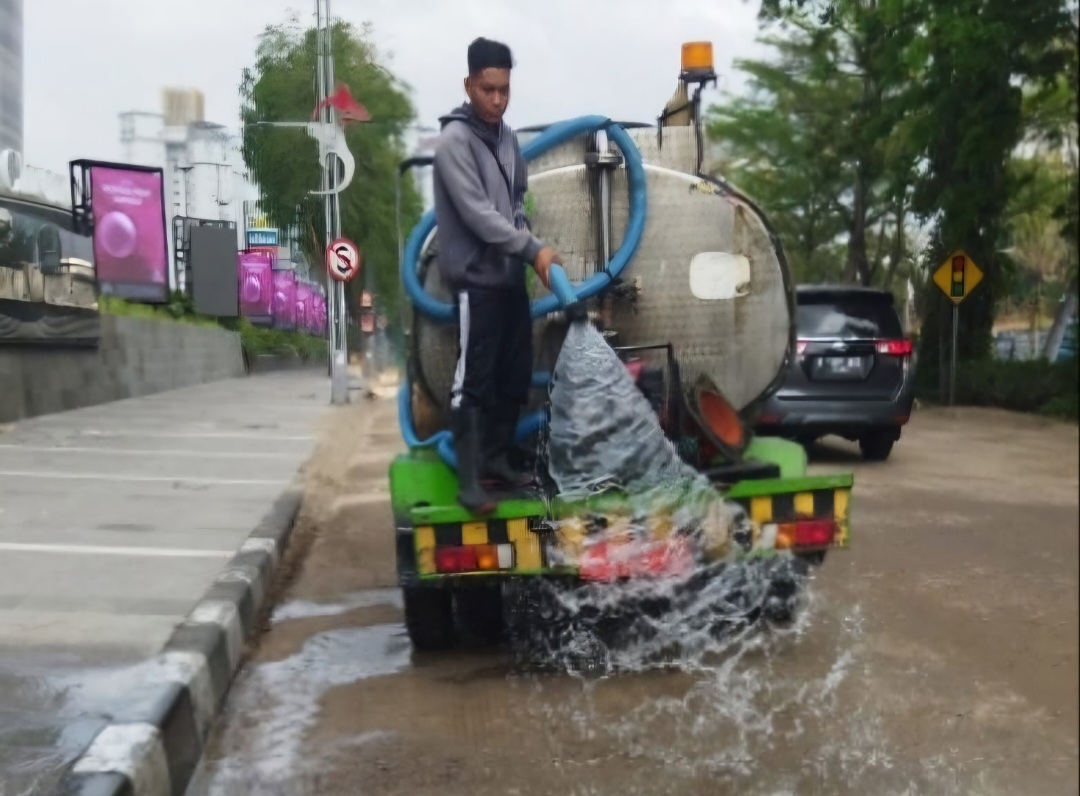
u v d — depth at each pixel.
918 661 4.70
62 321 14.15
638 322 4.74
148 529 6.61
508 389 4.36
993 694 4.32
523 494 4.30
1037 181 23.16
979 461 11.02
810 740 3.89
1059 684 4.43
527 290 4.50
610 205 4.69
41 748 3.25
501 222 4.17
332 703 4.29
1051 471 10.35
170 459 9.91
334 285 10.89
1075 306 23.41
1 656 4.09
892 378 10.56
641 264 4.72
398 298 4.90
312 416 13.88
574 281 4.70
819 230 32.84
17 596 4.97
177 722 3.63
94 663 4.02
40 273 13.49
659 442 4.25
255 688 4.46
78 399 14.80
